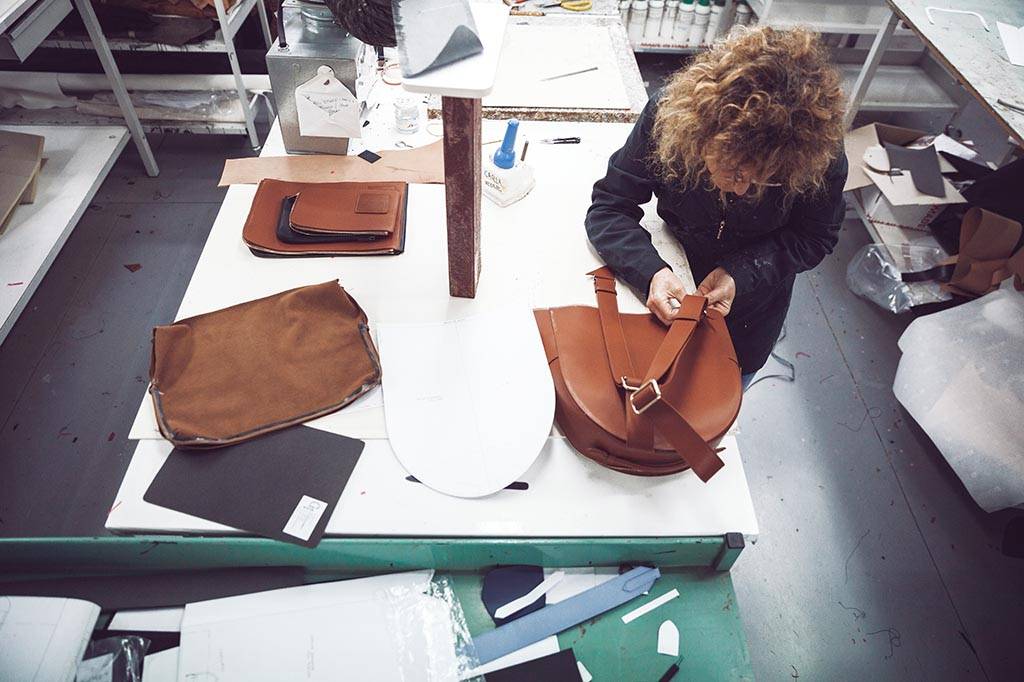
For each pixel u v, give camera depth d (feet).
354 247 4.09
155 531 2.95
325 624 2.85
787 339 7.48
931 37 6.77
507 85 5.57
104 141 7.50
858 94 8.35
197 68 8.91
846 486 6.31
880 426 6.76
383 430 3.30
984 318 6.28
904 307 7.57
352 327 3.62
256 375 3.40
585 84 5.65
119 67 8.68
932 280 7.46
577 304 3.87
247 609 2.88
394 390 3.40
